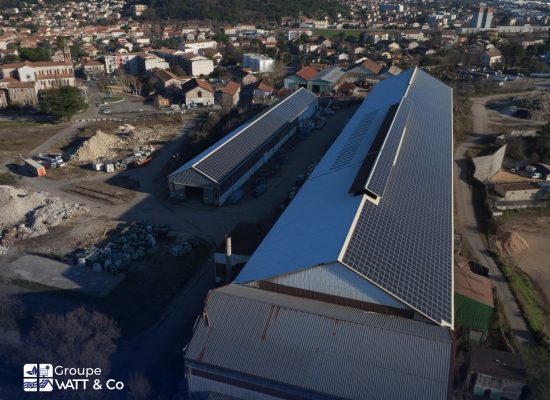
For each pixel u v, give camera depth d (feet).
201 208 210.18
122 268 164.04
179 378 117.80
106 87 457.27
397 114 228.63
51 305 144.15
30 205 207.10
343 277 114.01
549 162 272.51
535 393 105.50
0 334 130.31
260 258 133.80
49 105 334.24
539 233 206.39
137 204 213.87
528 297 157.79
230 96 384.27
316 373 98.32
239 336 106.52
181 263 168.14
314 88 419.74
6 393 112.37
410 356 98.22
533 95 372.38
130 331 134.31
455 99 372.58
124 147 290.35
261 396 102.89
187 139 303.48
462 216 206.90
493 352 116.57
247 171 236.02
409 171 177.88
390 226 136.77
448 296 117.60
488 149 272.51
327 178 183.62
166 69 493.77
